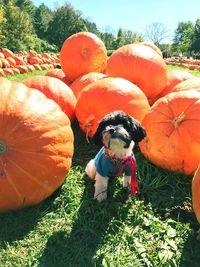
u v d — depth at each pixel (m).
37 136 0.83
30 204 0.84
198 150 0.92
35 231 0.78
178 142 0.93
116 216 0.83
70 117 1.20
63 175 0.87
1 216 0.82
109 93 1.09
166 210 0.86
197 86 1.14
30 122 0.83
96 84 1.13
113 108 1.07
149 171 1.00
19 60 4.08
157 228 0.79
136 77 1.34
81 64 1.75
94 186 0.93
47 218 0.82
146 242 0.76
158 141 0.96
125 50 1.39
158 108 1.00
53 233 0.77
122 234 0.77
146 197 0.92
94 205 0.87
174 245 0.74
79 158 1.11
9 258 0.70
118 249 0.73
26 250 0.73
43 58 4.95
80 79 1.46
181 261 0.71
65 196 0.88
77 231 0.78
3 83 0.89
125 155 0.82
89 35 1.79
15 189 0.80
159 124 0.97
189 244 0.76
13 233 0.77
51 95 1.16
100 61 1.78
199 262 0.72
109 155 0.83
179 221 0.83
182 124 0.94
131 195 0.90
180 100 0.98
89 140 1.20
